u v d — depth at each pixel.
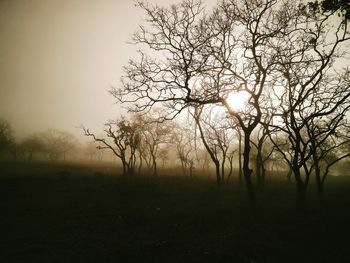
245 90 17.30
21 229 14.43
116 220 16.58
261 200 22.56
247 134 17.48
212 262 9.44
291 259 9.49
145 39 16.72
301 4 16.78
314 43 17.58
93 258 10.04
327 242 11.16
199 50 16.58
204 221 15.44
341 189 31.64
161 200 24.61
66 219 16.89
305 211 17.23
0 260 9.94
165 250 10.84
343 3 13.45
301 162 18.45
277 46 18.84
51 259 9.96
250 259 9.48
